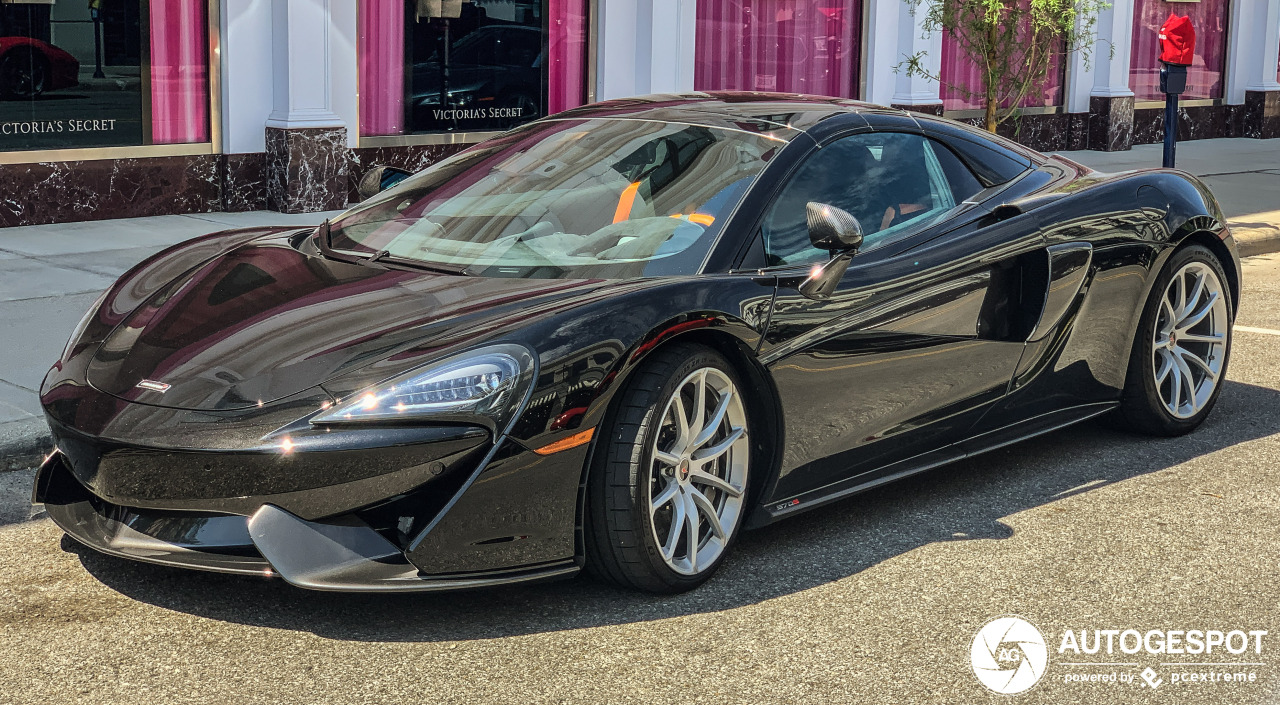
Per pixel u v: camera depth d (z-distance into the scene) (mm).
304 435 2896
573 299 3223
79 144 8805
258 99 9492
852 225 3441
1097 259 4402
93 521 3258
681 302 3268
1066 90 15359
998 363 4180
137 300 3682
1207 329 4996
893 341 3795
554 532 3109
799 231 3701
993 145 4469
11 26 8383
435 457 2938
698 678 2910
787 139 3863
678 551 3381
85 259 7523
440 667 2924
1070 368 4453
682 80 11922
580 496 3137
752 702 2809
